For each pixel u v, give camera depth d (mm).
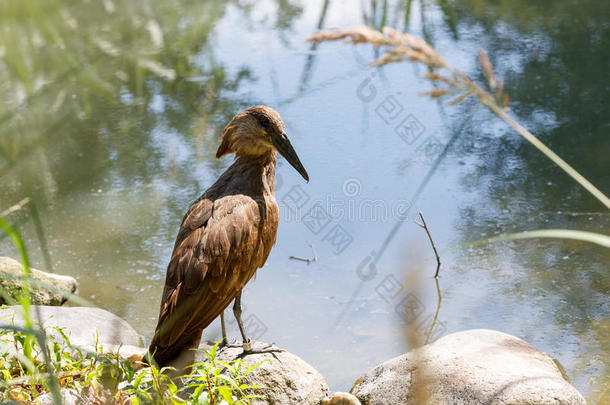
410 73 16172
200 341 8672
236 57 17516
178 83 16625
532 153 13016
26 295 5344
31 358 6914
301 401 7703
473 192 12047
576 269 10148
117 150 14141
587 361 8219
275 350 8148
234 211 8312
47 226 11984
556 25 18016
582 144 13047
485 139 13547
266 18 20016
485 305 9453
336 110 14680
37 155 14086
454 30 17906
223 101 15484
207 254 7812
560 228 10906
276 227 8930
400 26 18234
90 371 7281
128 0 22141
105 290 10312
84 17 20812
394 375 7785
